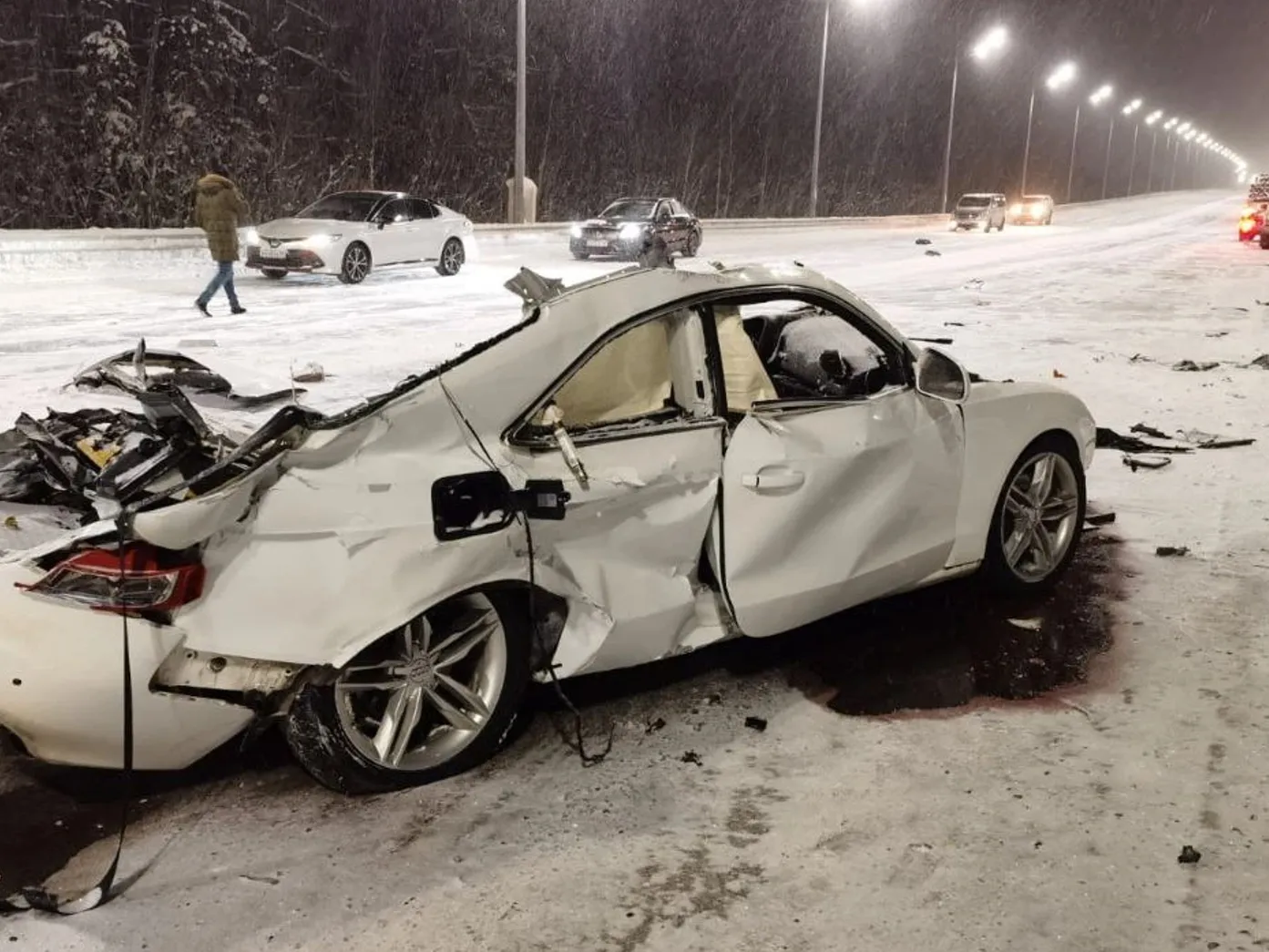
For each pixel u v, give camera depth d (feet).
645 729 12.55
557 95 163.02
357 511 10.26
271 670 10.23
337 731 10.64
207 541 9.88
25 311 45.96
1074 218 207.41
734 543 12.45
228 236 45.47
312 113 124.06
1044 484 16.15
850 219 153.89
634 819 10.74
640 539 11.85
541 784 11.38
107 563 9.73
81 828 10.70
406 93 137.39
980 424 14.89
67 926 9.20
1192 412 29.53
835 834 10.44
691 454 12.12
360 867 9.98
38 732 9.70
